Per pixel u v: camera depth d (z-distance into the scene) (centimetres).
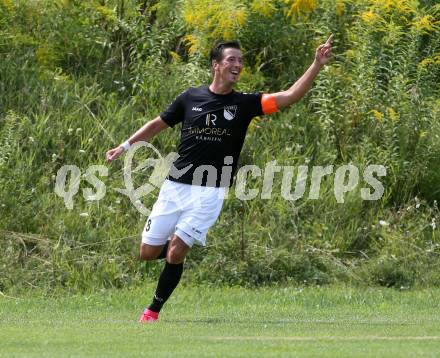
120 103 5234
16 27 5391
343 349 2400
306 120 5225
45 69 5291
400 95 5188
